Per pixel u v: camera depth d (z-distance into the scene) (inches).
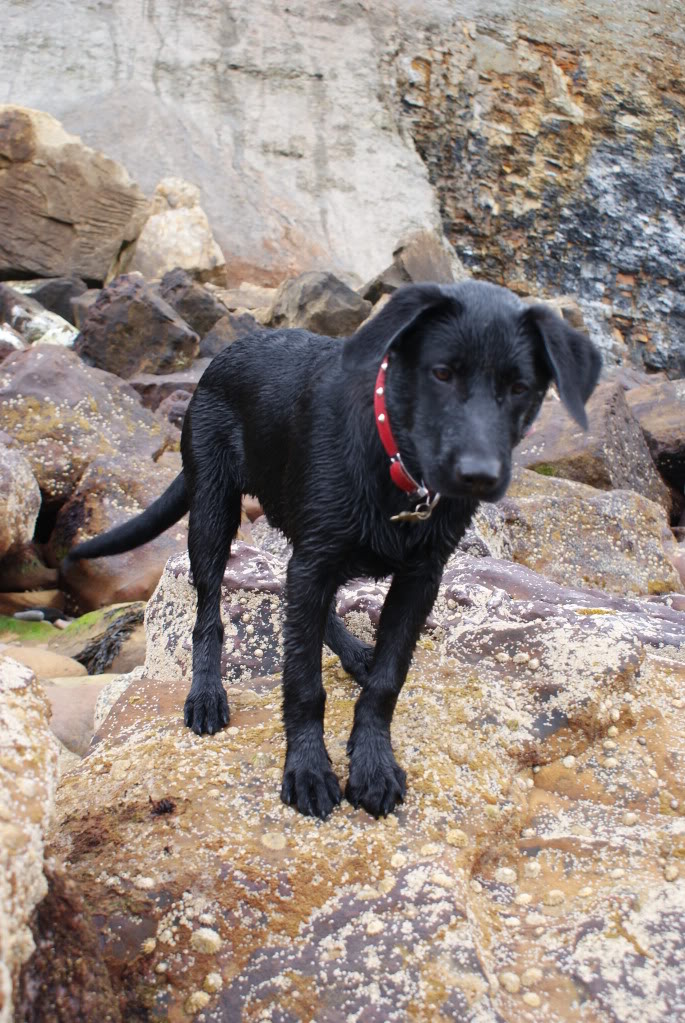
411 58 392.8
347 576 56.7
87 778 57.1
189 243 253.0
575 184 398.6
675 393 172.1
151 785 55.1
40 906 43.8
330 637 65.6
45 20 369.4
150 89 362.9
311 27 390.6
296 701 55.4
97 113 338.6
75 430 120.0
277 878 50.1
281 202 341.4
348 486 54.3
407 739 58.1
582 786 58.0
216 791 54.6
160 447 127.1
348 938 48.0
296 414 58.7
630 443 152.1
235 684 66.4
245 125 361.7
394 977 46.7
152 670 73.0
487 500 49.7
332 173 357.7
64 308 215.9
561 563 113.1
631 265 399.9
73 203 236.5
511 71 399.2
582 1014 46.1
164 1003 47.0
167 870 50.4
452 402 50.0
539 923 49.7
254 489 64.7
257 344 66.2
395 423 52.5
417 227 356.2
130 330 169.3
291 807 53.9
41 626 103.6
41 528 119.9
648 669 65.2
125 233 243.0
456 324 50.1
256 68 376.5
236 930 48.6
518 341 50.3
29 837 41.4
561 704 60.5
